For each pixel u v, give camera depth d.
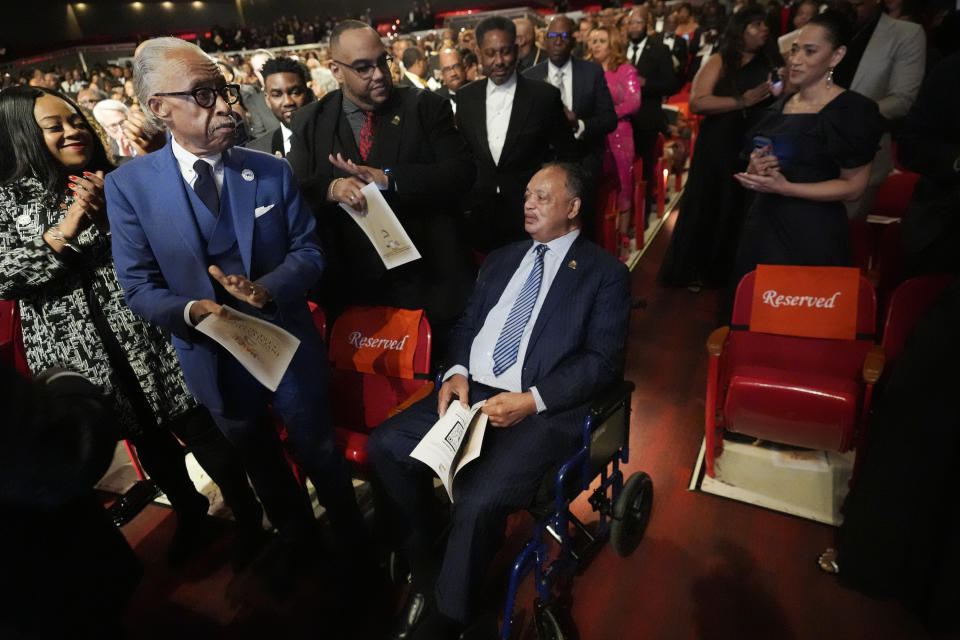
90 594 1.21
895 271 2.65
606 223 3.93
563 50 3.63
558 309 1.99
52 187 1.86
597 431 1.90
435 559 2.03
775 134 2.35
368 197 2.02
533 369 1.99
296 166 2.28
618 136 4.28
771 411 2.25
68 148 1.82
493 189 3.16
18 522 1.05
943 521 1.70
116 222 1.64
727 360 2.60
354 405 2.41
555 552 2.28
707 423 2.45
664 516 2.38
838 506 2.35
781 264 2.50
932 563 1.75
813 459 2.60
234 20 23.12
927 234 2.21
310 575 2.29
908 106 2.83
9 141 1.78
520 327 2.04
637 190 4.66
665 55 4.80
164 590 2.29
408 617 1.94
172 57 1.43
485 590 2.12
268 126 3.66
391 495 2.00
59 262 1.83
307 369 1.86
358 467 2.22
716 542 2.24
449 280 2.44
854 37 3.01
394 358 2.29
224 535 2.53
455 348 2.16
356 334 2.36
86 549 1.20
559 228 2.02
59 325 1.95
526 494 1.80
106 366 2.01
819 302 2.28
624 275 2.00
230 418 1.85
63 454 1.03
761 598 2.02
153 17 22.03
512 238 3.24
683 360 3.39
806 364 2.38
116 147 3.58
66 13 20.30
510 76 3.04
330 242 2.32
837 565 2.00
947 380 1.61
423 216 2.38
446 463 1.74
